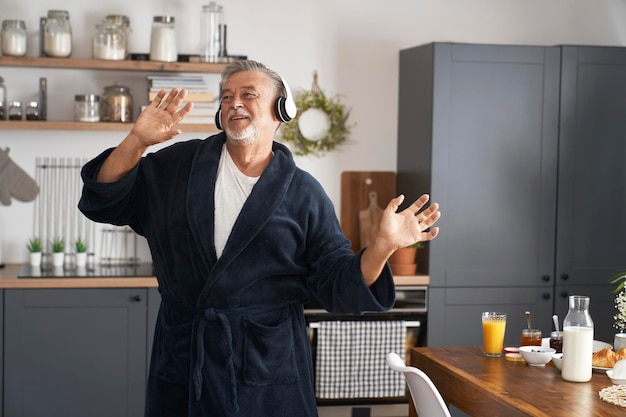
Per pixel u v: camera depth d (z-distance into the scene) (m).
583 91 5.02
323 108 5.29
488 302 4.97
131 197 2.72
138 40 5.16
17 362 4.54
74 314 4.57
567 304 5.04
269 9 5.29
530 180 5.00
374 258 2.49
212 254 2.64
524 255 5.00
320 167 5.38
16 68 5.06
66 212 5.16
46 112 5.02
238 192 2.70
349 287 2.54
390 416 4.87
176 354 2.66
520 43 5.52
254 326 2.63
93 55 4.93
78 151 5.15
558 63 5.00
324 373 4.77
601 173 5.05
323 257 2.72
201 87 4.94
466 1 5.46
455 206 4.94
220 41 5.02
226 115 2.64
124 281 4.59
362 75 5.39
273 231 2.66
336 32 5.35
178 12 5.17
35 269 4.88
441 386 3.15
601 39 5.59
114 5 5.12
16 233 5.12
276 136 5.32
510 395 2.71
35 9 5.07
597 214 5.06
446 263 4.93
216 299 2.63
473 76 4.93
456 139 4.93
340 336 4.77
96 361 4.60
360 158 5.40
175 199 2.69
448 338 4.94
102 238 5.21
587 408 2.57
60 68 5.07
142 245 5.25
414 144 5.16
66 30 4.89
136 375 4.63
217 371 2.62
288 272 2.72
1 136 5.08
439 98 4.90
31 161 5.12
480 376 2.96
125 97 4.95
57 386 4.57
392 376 4.84
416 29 5.42
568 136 5.02
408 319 4.90
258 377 2.63
